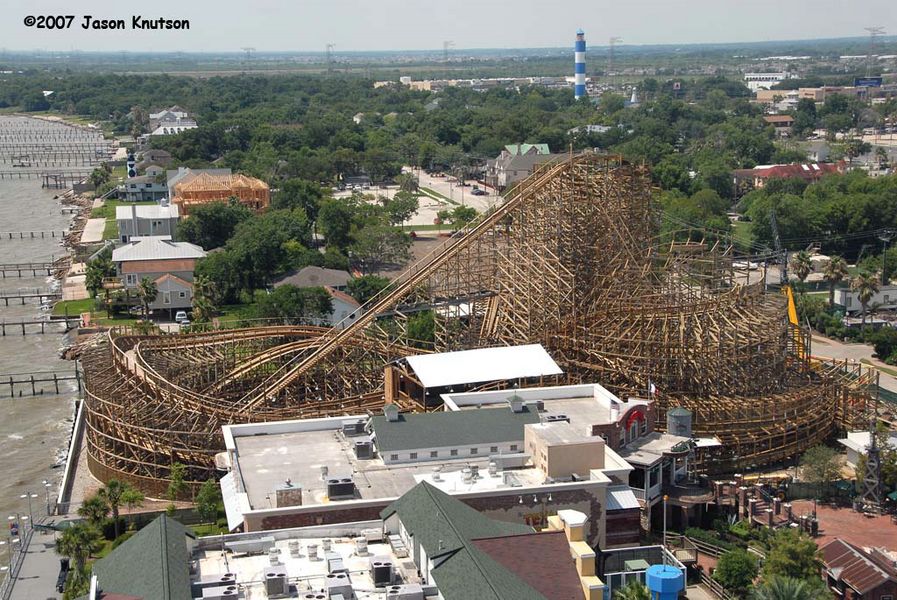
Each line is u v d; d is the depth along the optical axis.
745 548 133.38
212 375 190.50
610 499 122.44
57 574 129.75
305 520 112.81
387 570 95.31
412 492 107.19
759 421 165.00
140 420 161.75
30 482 165.00
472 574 91.50
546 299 182.88
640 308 176.75
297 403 178.00
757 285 195.88
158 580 89.19
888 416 182.75
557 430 128.38
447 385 158.62
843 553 124.50
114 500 138.88
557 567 97.81
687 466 147.62
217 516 143.12
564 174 191.62
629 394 168.62
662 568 111.50
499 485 120.75
